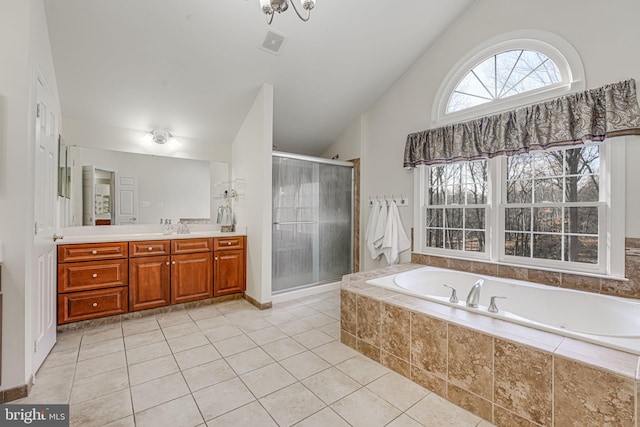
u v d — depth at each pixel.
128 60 2.66
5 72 1.65
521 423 1.47
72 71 2.63
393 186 3.79
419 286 2.94
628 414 1.19
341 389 1.83
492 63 2.89
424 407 1.68
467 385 1.66
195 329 2.70
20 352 1.69
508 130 2.65
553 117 2.36
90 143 3.12
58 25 2.28
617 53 2.12
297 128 4.20
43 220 2.08
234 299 3.59
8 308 1.65
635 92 2.02
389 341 2.07
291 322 2.88
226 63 2.91
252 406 1.65
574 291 2.23
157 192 3.49
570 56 2.33
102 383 1.85
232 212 3.96
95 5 2.22
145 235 3.11
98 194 3.15
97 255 2.71
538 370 1.42
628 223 2.11
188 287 3.22
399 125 3.70
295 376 1.96
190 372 1.99
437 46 3.28
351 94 3.75
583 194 2.37
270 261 3.31
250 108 3.50
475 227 3.05
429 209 3.47
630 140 2.10
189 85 3.05
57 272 2.52
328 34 2.86
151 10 2.33
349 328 2.39
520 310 2.44
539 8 2.52
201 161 3.81
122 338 2.50
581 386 1.30
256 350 2.31
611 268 2.18
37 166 1.91
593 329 2.08
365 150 4.18
